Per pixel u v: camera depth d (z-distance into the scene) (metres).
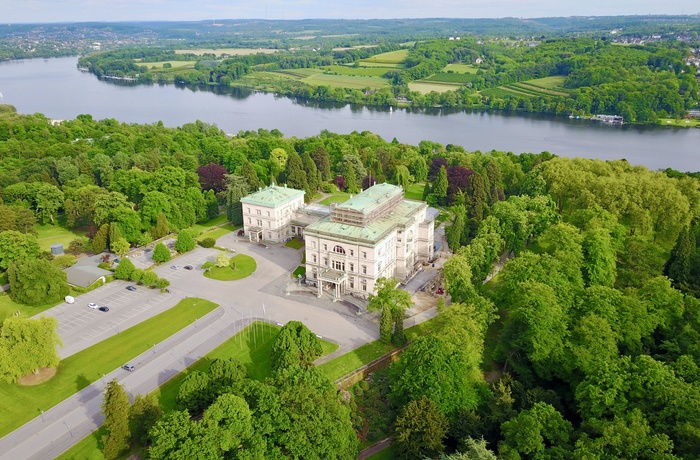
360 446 102.31
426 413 93.88
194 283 170.00
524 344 114.25
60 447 102.44
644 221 167.75
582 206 182.12
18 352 117.44
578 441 83.75
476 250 153.62
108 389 97.19
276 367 118.19
